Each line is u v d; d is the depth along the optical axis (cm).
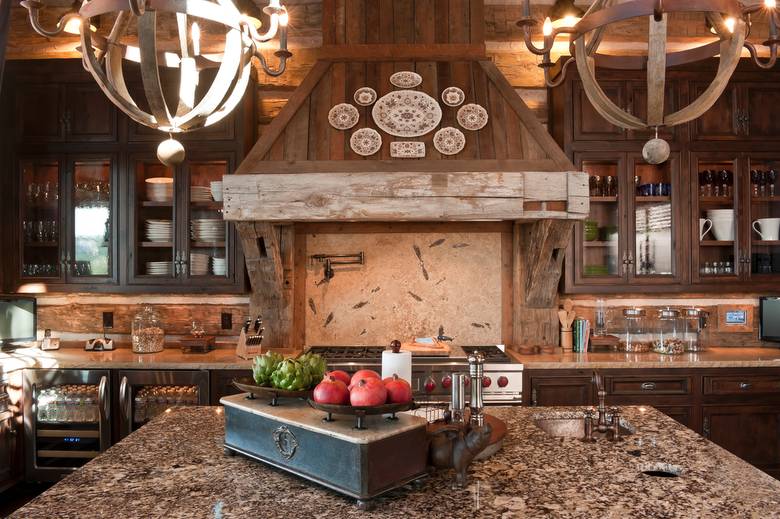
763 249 444
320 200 356
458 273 472
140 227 445
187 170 437
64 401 410
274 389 196
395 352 236
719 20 172
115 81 188
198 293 443
